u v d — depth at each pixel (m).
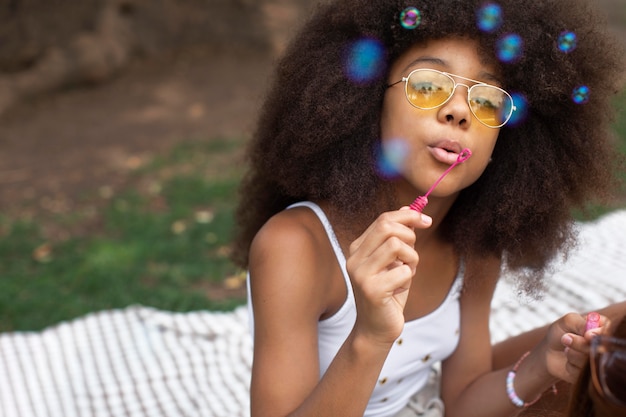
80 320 3.05
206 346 2.80
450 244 1.75
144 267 3.89
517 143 1.61
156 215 4.59
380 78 1.51
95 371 2.71
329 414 1.35
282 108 1.59
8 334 2.98
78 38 7.50
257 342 1.53
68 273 3.83
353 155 1.53
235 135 6.15
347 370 1.32
